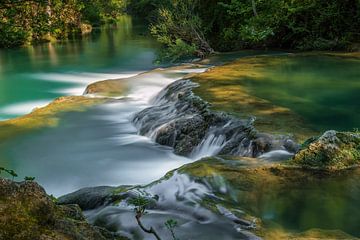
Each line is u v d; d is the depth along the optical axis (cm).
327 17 1983
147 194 555
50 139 998
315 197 534
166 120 1005
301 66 1473
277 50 2145
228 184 555
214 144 859
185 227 468
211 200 520
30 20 877
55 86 1814
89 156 912
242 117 877
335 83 1235
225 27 2514
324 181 570
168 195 546
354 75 1337
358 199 530
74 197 579
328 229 465
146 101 1282
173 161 879
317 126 859
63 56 2547
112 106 1231
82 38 3456
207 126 903
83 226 319
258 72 1366
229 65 1499
